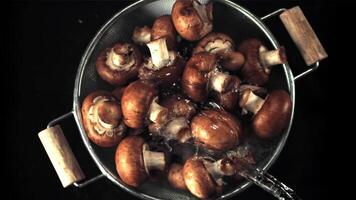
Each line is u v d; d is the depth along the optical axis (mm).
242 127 473
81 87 490
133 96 449
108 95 482
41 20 584
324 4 586
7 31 583
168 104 473
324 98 582
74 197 557
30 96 574
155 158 473
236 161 458
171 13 493
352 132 576
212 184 451
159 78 481
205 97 474
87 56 489
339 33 586
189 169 452
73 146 562
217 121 449
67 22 584
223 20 512
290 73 492
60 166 486
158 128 474
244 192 557
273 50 489
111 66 490
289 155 572
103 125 472
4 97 572
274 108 461
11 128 566
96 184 558
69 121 568
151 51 470
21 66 579
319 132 576
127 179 463
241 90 484
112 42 504
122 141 467
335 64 583
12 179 558
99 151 496
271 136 478
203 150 476
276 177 568
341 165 570
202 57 460
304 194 563
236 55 485
